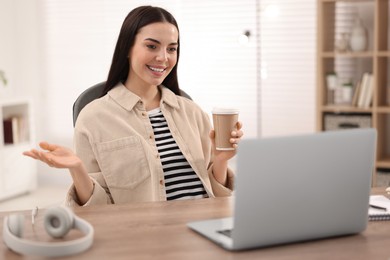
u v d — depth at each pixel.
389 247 1.61
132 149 2.41
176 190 2.44
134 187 2.40
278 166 1.55
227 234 1.67
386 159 4.86
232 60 5.77
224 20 5.75
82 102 2.59
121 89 2.50
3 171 5.69
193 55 5.88
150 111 2.53
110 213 1.92
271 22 5.61
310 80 5.56
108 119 2.44
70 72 6.31
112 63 2.52
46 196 5.89
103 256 1.52
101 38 6.16
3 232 1.64
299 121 5.63
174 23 2.49
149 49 2.41
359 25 4.87
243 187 1.53
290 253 1.56
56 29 6.30
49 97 6.41
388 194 2.16
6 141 5.86
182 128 2.54
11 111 6.04
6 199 5.78
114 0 6.07
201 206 2.00
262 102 5.73
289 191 1.58
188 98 2.74
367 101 4.80
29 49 6.41
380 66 4.82
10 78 6.41
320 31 4.81
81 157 2.43
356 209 1.68
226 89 5.82
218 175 2.44
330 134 1.61
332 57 5.10
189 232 1.71
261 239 1.58
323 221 1.64
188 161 2.46
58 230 1.66
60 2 6.26
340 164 1.63
